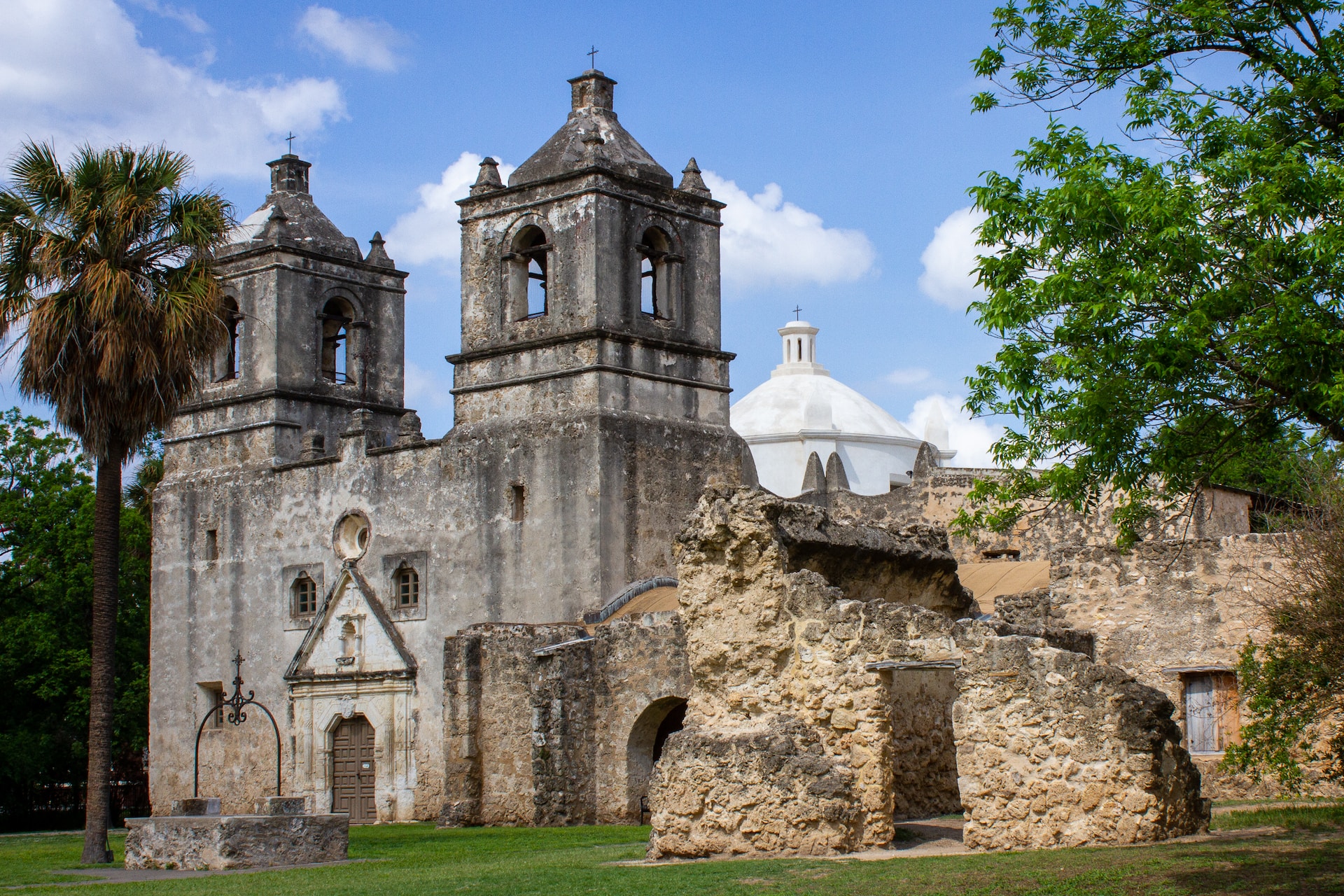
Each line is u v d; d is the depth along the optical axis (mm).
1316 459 25359
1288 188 16078
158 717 47219
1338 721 25516
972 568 35875
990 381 17484
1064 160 17547
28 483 52031
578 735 33562
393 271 49250
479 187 41969
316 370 47031
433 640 40750
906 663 20969
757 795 20703
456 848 26500
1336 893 15078
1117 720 19234
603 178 39875
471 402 41312
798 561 23891
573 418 38906
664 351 40562
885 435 65625
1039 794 19516
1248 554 27484
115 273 28109
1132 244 16375
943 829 23938
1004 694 19906
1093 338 16516
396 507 42281
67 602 49969
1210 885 15766
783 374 69750
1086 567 28953
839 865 18797
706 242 42344
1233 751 22453
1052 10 18578
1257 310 15789
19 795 51344
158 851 24547
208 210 29344
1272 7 17938
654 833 21500
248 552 45656
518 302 41062
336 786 42250
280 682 44156
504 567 39656
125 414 28734
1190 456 16734
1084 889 15930
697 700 22719
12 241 28562
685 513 40031
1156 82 18219
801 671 21750
